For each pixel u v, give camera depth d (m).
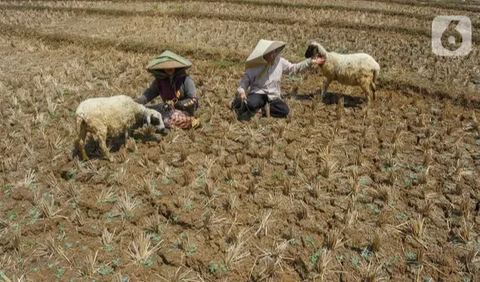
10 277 3.18
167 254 3.39
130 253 3.39
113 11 12.47
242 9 12.88
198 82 6.84
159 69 4.85
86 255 3.39
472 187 4.20
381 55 8.37
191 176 4.38
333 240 3.43
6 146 4.91
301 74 7.18
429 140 5.04
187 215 3.79
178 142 5.02
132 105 4.56
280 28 10.62
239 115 5.67
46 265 3.31
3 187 4.23
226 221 3.74
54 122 5.56
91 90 6.55
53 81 6.77
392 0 14.77
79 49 9.00
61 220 3.80
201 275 3.24
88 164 4.53
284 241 3.52
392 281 3.17
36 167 4.51
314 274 3.22
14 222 3.75
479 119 5.59
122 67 7.57
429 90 6.40
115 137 5.06
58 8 12.94
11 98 6.12
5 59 8.27
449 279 3.16
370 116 5.66
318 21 11.38
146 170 4.48
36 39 9.88
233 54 8.18
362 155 4.61
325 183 4.24
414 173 4.43
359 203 3.98
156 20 11.62
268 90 5.43
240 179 4.35
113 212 3.87
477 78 7.07
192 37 9.72
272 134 5.05
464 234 3.51
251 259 3.36
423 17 12.09
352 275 3.21
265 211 3.85
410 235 3.57
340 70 5.61
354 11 12.77
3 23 11.13
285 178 4.21
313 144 4.99
